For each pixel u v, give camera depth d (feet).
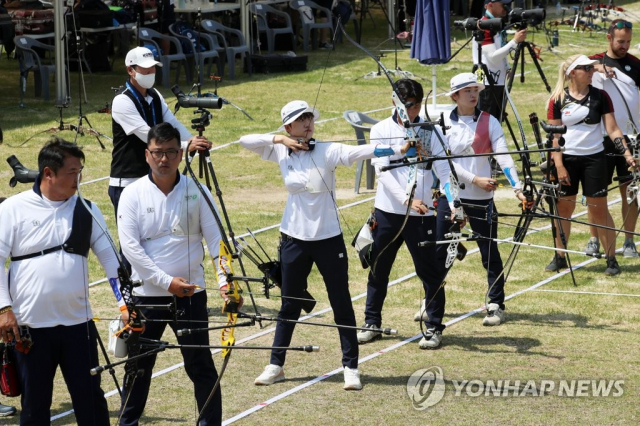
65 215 41.55
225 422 48.37
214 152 119.14
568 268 75.72
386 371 55.52
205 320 45.09
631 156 71.10
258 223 89.10
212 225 45.09
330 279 52.54
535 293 69.77
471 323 64.03
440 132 61.82
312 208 52.06
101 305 67.82
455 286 72.02
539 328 62.64
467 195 61.93
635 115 75.82
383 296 60.75
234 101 150.10
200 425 44.75
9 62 188.34
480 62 72.28
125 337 41.60
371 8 233.35
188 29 165.17
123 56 187.11
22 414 41.55
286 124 52.24
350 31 221.46
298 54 192.34
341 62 185.06
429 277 58.54
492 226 63.36
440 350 58.95
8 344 41.29
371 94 156.35
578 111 71.67
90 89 160.15
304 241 52.24
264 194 101.24
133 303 41.47
